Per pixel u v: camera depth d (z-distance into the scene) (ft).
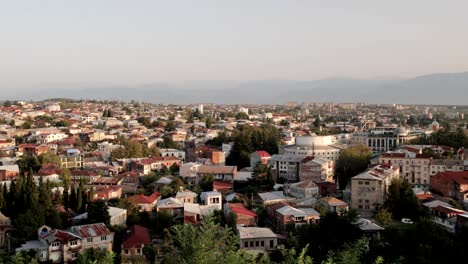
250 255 205.05
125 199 623.36
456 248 462.19
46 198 575.38
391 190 650.84
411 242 474.08
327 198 647.97
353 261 253.65
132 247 472.03
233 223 554.05
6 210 562.25
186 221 559.79
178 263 191.01
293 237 493.77
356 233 494.18
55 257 459.73
